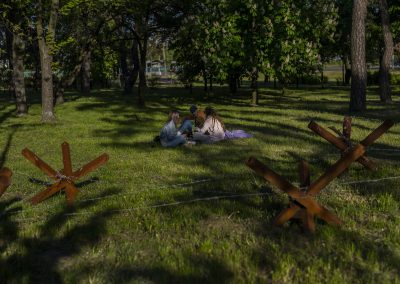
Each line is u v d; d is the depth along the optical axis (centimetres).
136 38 2412
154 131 1481
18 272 447
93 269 451
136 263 463
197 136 1212
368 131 1280
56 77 3011
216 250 485
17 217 623
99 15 2341
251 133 1334
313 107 2206
